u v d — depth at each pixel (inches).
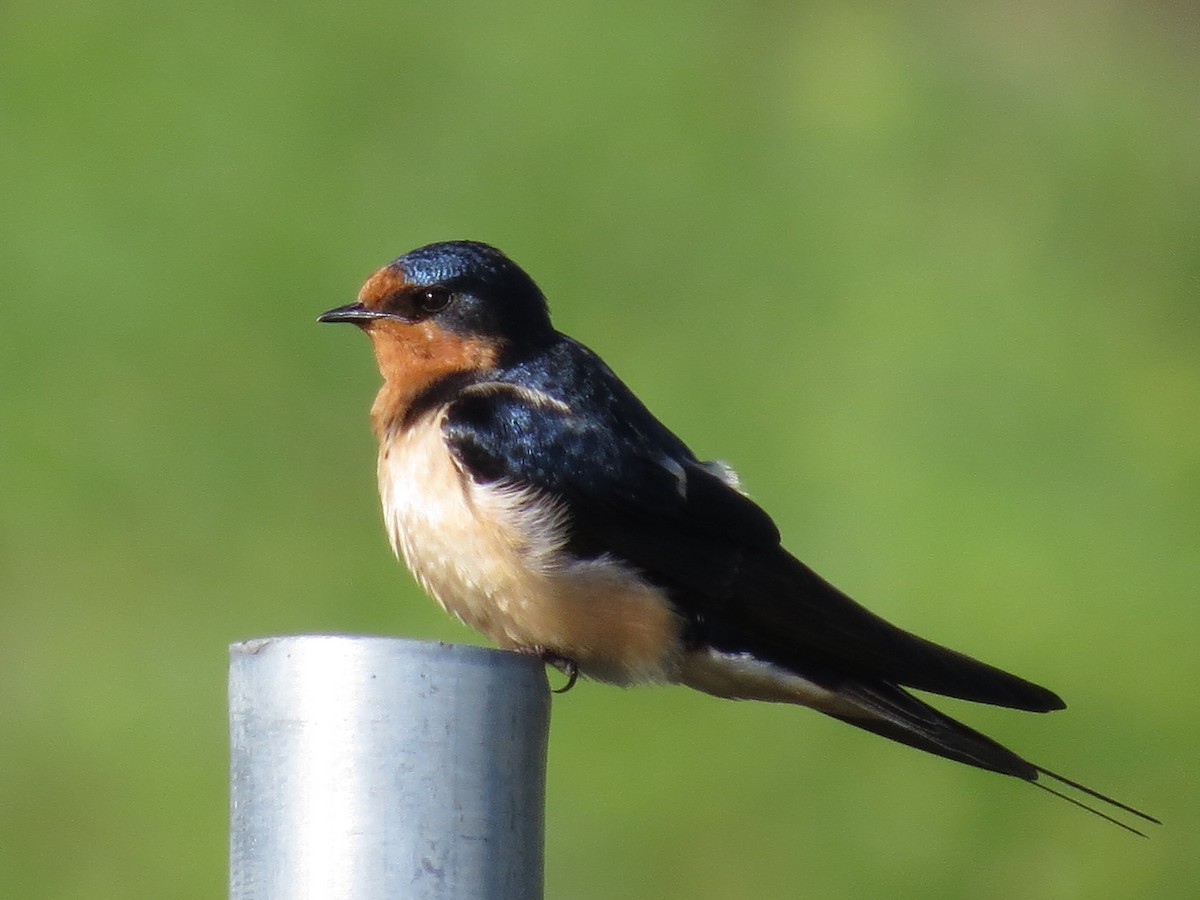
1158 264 708.0
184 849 525.3
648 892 503.8
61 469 590.9
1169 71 768.9
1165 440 633.0
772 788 510.6
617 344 630.5
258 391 607.2
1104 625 564.1
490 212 657.6
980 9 759.7
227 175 658.8
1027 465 610.2
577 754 510.6
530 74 688.4
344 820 195.3
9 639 559.8
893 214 684.7
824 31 730.2
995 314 663.8
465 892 195.9
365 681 196.5
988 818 514.9
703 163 680.4
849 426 612.1
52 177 655.8
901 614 560.7
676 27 706.8
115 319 623.8
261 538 574.9
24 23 689.6
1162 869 523.5
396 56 689.6
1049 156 727.7
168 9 697.0
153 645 559.2
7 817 528.1
